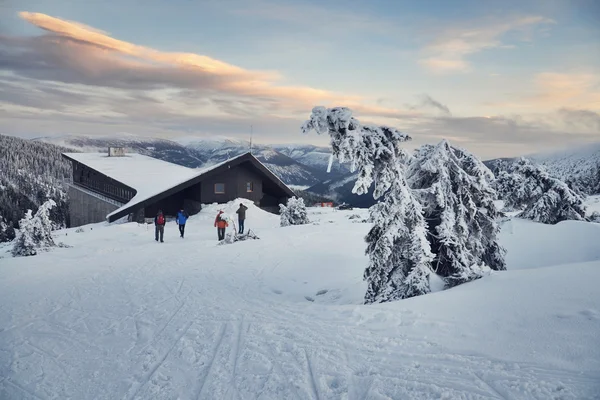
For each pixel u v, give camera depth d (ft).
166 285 44.42
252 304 36.42
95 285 44.57
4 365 24.56
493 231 37.70
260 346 24.67
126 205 112.37
